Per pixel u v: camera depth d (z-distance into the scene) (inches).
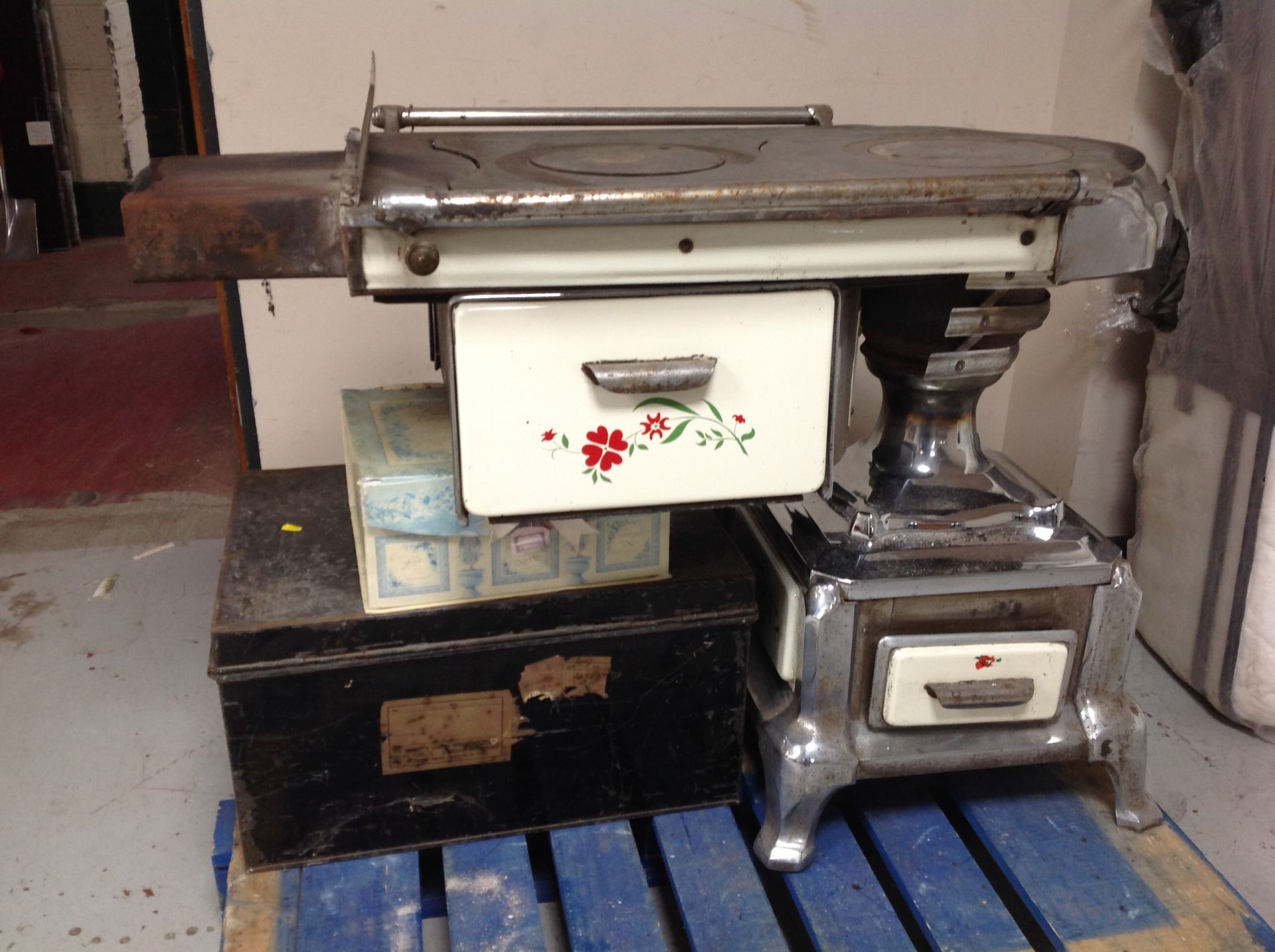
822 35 66.9
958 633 47.3
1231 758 61.2
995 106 71.1
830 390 40.5
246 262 34.9
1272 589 57.8
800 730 47.7
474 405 38.0
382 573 44.3
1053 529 49.1
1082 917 46.1
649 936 45.2
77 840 54.7
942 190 36.0
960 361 46.7
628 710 49.3
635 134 51.4
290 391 69.4
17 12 171.3
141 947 48.9
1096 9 66.6
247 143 62.9
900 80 69.0
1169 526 66.9
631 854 49.5
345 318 67.9
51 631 72.5
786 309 38.9
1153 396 67.9
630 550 47.2
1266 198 55.4
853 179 36.1
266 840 47.5
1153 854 49.7
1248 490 58.6
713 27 65.4
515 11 62.8
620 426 39.3
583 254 36.2
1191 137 61.9
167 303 152.3
